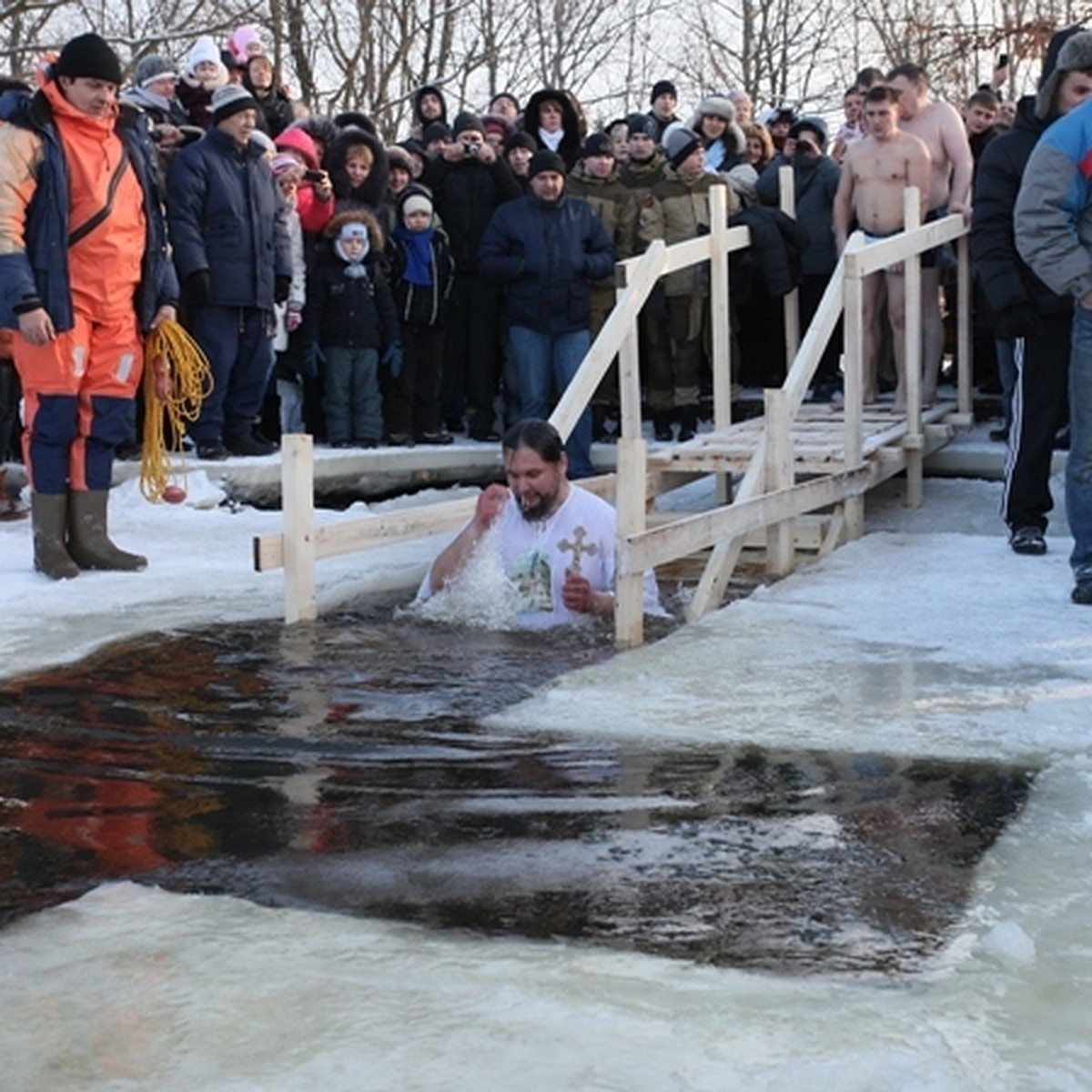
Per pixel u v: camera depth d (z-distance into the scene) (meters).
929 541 7.85
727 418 10.04
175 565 7.48
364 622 6.25
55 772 4.19
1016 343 7.36
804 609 6.19
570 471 10.80
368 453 10.33
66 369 7.04
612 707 4.72
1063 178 6.03
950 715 4.55
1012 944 2.88
